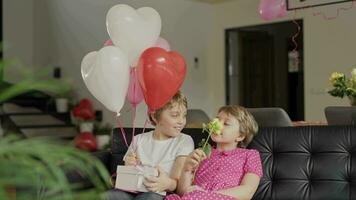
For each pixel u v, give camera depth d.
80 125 6.13
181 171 1.96
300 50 5.58
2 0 7.26
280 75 5.83
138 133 2.30
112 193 1.86
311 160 2.09
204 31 6.48
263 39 5.99
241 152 2.04
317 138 2.12
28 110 6.62
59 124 6.40
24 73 0.75
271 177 2.12
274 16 4.34
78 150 0.77
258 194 2.10
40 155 0.66
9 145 0.66
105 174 0.81
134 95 2.30
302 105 5.58
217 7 6.46
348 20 5.11
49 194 0.70
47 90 0.80
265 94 6.00
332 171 2.04
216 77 6.50
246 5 6.09
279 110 2.64
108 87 2.00
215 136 2.03
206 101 6.48
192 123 3.58
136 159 2.03
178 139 2.08
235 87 6.32
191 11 6.30
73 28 6.79
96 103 6.35
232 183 1.94
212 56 6.55
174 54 2.06
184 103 2.08
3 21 7.26
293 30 5.66
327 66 5.29
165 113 2.04
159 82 1.96
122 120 5.77
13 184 0.64
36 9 7.55
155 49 2.02
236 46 6.30
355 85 2.62
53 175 0.68
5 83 0.80
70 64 6.86
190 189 1.85
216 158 2.02
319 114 5.36
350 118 2.47
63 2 6.96
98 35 6.35
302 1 5.01
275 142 2.16
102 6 6.29
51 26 7.24
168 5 6.00
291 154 2.12
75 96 6.72
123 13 2.16
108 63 1.96
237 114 2.04
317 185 2.05
